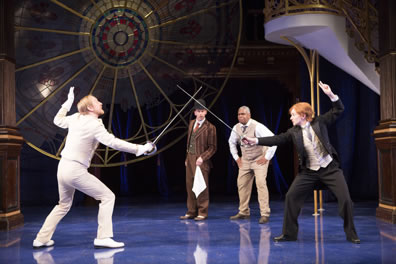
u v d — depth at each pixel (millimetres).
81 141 3486
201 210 5188
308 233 4078
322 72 7406
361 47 5383
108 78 6234
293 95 7719
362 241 3654
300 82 7309
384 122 4762
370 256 3094
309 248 3398
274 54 7684
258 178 4934
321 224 4625
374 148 7559
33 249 3533
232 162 8938
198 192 5047
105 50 6172
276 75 7711
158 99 6453
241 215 5172
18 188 4895
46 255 3297
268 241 3725
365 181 7594
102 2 6070
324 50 5762
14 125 4871
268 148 4855
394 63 4676
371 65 5535
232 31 6348
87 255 3277
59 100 6148
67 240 3920
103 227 3564
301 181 3660
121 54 6207
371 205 6480
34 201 7461
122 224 4883
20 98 6074
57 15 6027
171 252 3344
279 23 5418
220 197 8188
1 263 3064
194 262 3012
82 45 6125
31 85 6074
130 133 8672
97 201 7438
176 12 6242
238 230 4340
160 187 9031
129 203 7355
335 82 7438
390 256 3092
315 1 5270
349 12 5523
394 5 4707
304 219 5031
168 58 6355
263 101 8906
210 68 6535
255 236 3980
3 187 4559
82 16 6047
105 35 6152
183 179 9320
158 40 6238
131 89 6316
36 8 5984
